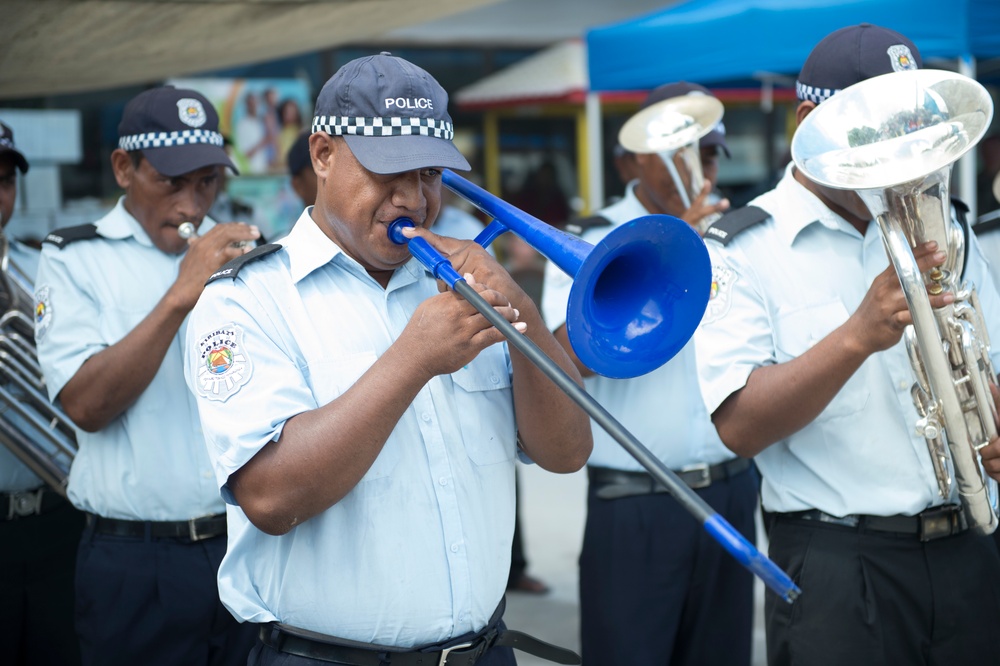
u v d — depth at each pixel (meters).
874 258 2.54
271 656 2.04
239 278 2.02
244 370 1.94
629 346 1.83
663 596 3.44
